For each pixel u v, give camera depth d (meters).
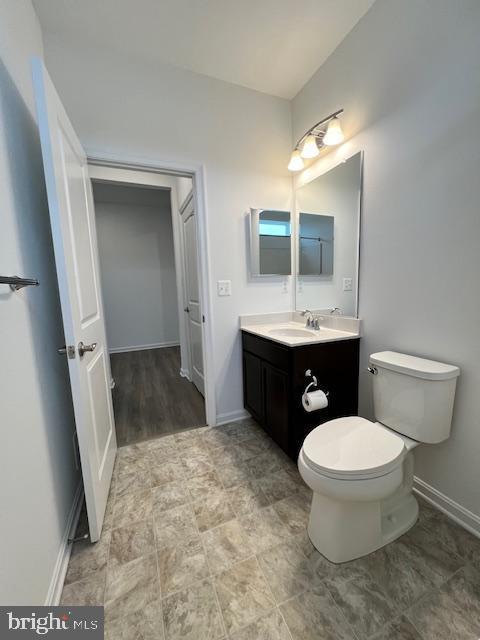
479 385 1.14
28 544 0.81
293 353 1.53
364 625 0.87
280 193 2.18
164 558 1.10
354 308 1.72
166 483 1.53
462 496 1.23
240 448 1.85
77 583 1.01
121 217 4.52
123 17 1.42
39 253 1.13
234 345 2.17
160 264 4.85
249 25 1.49
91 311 1.41
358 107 1.56
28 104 1.13
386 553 1.10
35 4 1.33
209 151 1.91
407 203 1.35
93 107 1.60
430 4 1.17
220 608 0.93
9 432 0.76
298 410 1.58
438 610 0.91
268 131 2.08
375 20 1.41
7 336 0.79
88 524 1.22
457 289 1.18
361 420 1.31
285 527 1.24
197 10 1.40
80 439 1.11
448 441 1.26
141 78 1.69
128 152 1.69
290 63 1.77
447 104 1.15
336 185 1.78
